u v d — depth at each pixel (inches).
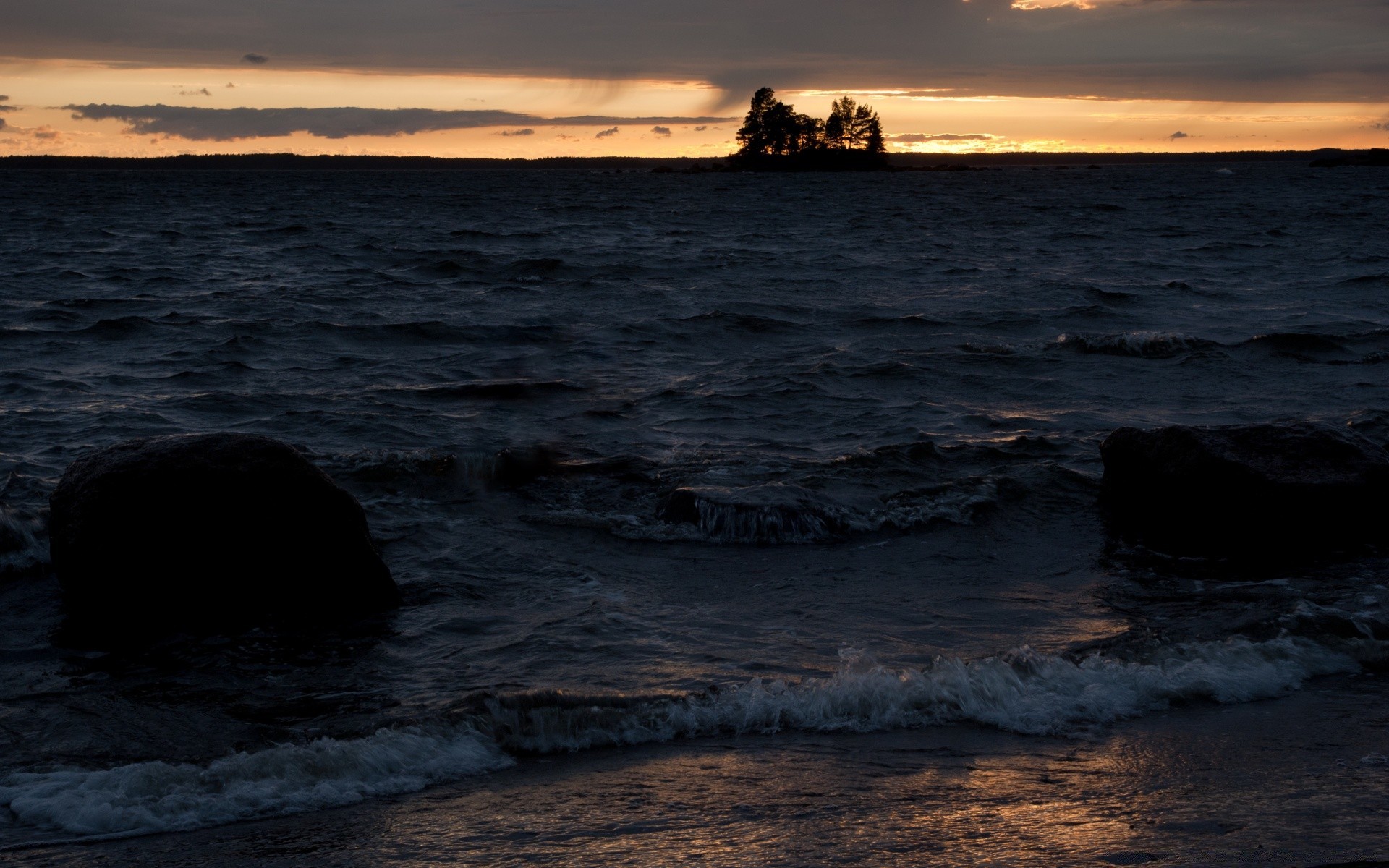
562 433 497.7
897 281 1145.4
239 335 757.3
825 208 2901.1
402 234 1884.8
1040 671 236.2
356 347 735.1
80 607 282.5
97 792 179.5
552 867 154.4
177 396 565.0
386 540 344.5
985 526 365.1
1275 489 349.1
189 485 284.8
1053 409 560.4
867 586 307.1
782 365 677.9
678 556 334.3
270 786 183.3
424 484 406.3
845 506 369.1
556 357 711.1
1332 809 172.2
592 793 182.7
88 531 279.4
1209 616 279.3
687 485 387.5
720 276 1184.8
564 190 4692.4
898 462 434.9
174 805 176.2
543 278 1148.5
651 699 219.1
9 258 1364.4
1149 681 233.1
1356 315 887.7
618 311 911.7
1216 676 236.7
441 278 1159.6
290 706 226.1
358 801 180.2
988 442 470.6
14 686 237.1
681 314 892.6
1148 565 329.7
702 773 190.9
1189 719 218.2
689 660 249.3
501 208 2992.1
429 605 291.6
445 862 156.9
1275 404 565.3
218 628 273.7
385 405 547.2
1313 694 232.4
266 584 286.2
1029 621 278.2
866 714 217.6
